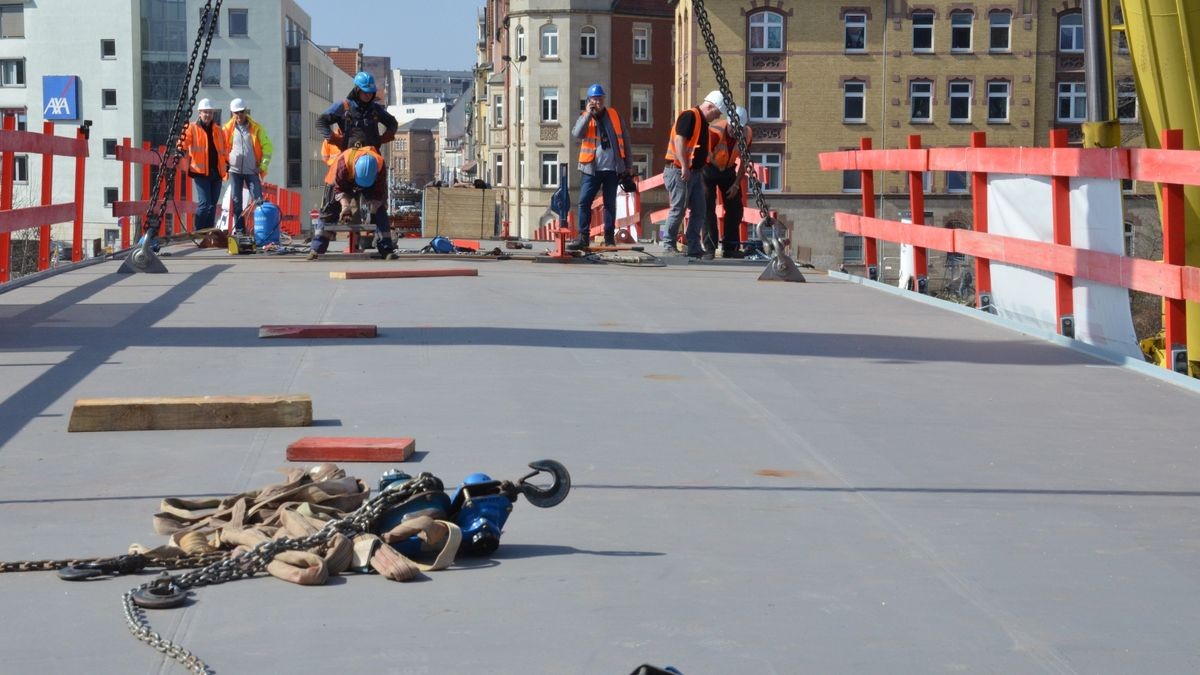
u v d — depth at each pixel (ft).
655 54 280.51
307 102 349.20
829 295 38.40
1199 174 24.20
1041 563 13.57
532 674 10.47
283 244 63.72
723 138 53.26
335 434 18.86
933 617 11.93
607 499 15.74
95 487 16.03
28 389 22.07
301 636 11.22
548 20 277.85
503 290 38.14
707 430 19.61
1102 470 17.60
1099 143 32.32
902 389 23.26
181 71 329.72
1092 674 10.66
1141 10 33.19
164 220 62.44
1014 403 22.16
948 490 16.44
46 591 12.30
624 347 27.35
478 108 411.95
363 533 13.28
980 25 227.81
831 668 10.70
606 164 54.44
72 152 47.44
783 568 13.26
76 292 36.60
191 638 11.16
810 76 229.04
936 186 229.45
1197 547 14.20
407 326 29.94
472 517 13.47
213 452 17.79
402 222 88.22
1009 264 33.04
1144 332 104.78
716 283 41.63
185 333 28.55
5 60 324.60
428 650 10.94
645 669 8.86
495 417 20.16
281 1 334.03
